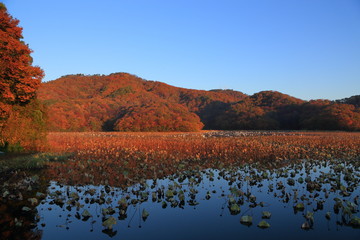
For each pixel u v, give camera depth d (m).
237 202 8.83
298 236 6.38
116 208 8.20
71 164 15.08
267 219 7.43
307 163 15.23
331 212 7.90
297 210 8.09
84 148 22.70
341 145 25.02
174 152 19.91
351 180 11.24
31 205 8.50
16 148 19.39
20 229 6.81
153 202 8.86
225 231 6.69
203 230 6.74
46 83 136.00
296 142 28.64
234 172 12.77
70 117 81.00
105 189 10.26
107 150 21.14
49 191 10.05
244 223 7.21
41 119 21.94
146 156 17.22
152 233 6.59
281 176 12.30
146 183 10.67
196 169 13.55
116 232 6.66
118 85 160.38
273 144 25.89
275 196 9.41
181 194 9.03
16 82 18.17
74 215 7.74
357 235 6.41
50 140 30.09
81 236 6.44
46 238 6.32
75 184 10.93
